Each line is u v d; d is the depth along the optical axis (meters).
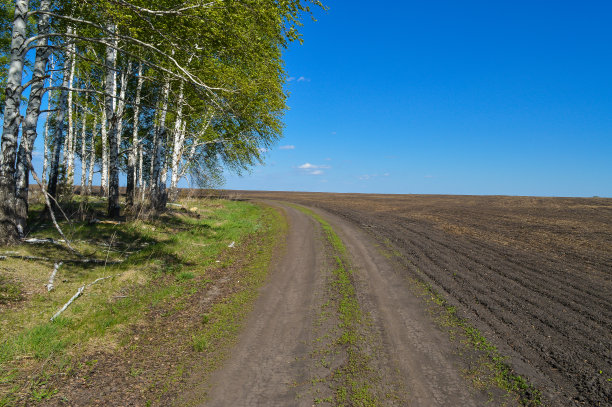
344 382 4.69
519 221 20.17
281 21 8.46
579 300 6.98
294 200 45.03
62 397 4.25
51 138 23.25
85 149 24.53
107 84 13.59
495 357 5.07
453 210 28.77
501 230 16.73
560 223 18.91
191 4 7.83
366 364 5.12
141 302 7.50
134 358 5.38
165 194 19.31
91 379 4.72
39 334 5.46
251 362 5.29
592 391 4.12
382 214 25.73
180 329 6.45
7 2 13.80
